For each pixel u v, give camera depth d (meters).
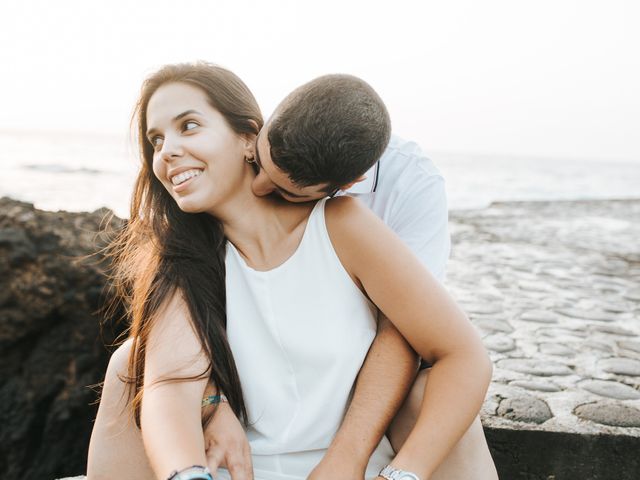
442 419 1.46
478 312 4.51
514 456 2.41
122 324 5.21
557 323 4.24
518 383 2.94
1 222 5.23
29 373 5.12
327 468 1.51
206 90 1.60
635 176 64.31
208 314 1.64
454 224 11.18
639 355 3.51
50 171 31.61
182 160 1.58
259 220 1.66
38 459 5.18
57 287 5.07
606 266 7.04
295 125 1.36
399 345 1.59
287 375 1.64
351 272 1.61
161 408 1.50
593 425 2.44
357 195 2.30
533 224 11.40
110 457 1.63
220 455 1.56
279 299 1.63
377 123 1.40
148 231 1.80
